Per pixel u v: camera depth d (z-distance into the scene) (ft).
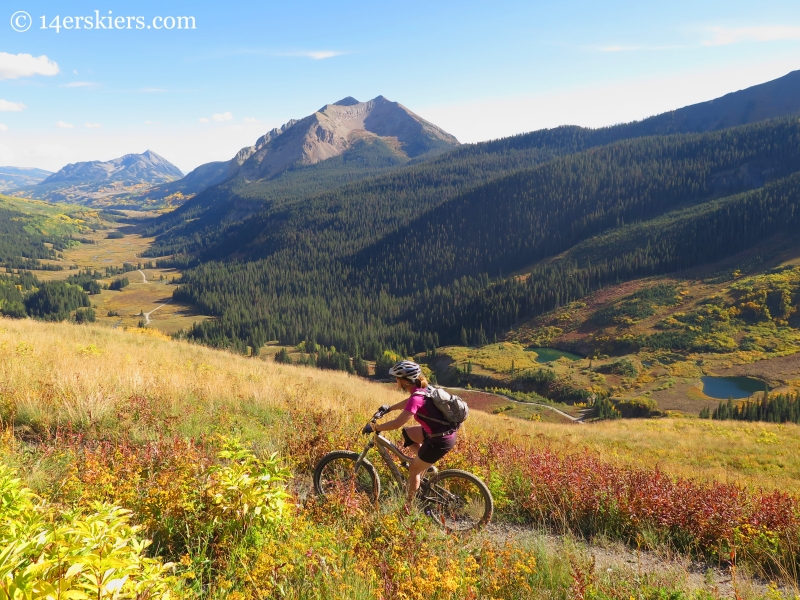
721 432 112.57
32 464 17.49
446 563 12.63
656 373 472.85
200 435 23.25
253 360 92.22
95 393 27.12
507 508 20.53
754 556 18.03
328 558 11.82
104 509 8.61
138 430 24.29
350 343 602.85
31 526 7.43
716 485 24.54
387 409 17.10
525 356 550.36
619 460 45.32
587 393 435.94
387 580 11.14
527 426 82.12
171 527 12.85
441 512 17.48
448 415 15.98
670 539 18.78
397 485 18.80
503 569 12.75
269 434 26.78
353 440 23.80
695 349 513.86
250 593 10.50
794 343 491.72
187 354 72.54
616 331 585.22
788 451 82.64
